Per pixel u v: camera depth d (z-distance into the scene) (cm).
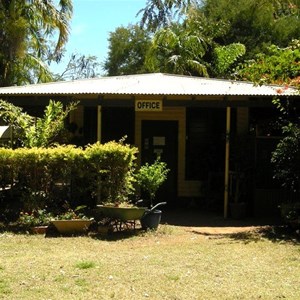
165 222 1178
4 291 614
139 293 615
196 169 1498
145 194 1394
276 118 1348
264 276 700
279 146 1105
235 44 2725
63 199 1064
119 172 1066
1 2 2191
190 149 1500
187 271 720
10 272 698
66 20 2312
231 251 861
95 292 617
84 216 1027
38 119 1245
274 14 3033
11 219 1070
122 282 659
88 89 1273
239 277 693
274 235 1009
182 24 3184
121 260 781
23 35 2241
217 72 2712
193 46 2723
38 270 711
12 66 2370
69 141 1348
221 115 1491
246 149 1302
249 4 3027
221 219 1233
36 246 881
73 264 747
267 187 1299
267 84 1259
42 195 1045
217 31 2959
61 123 1201
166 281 667
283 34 3067
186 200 1491
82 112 1470
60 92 1222
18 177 1052
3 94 1238
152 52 2841
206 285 651
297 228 1038
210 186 1419
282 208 1096
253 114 1415
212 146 1491
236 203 1238
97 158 1053
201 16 3095
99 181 1059
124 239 957
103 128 1483
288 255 830
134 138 1493
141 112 1495
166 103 1227
